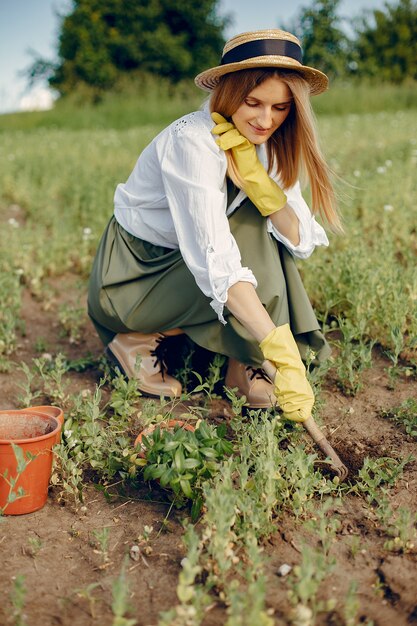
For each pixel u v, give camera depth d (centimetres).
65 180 748
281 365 243
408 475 259
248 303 250
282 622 192
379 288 369
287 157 279
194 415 269
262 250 282
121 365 313
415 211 545
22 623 184
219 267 252
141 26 3072
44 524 235
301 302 292
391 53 2852
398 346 314
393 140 928
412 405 289
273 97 252
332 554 219
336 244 480
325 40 2511
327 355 301
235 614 174
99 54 3009
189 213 259
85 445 254
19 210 698
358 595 203
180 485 230
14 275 479
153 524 235
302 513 234
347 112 1709
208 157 261
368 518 236
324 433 287
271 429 240
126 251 305
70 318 411
